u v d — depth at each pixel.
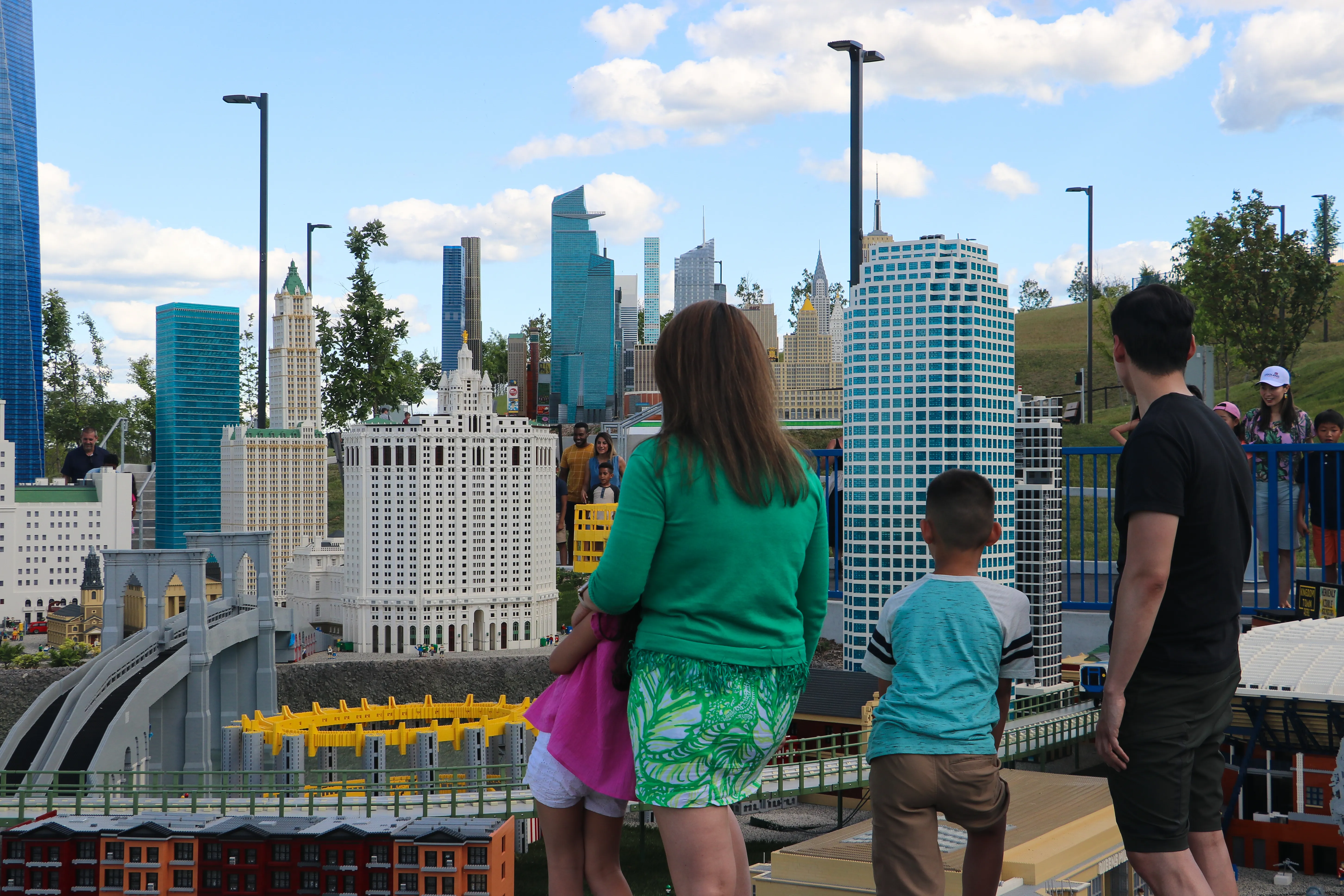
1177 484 8.30
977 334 70.75
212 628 114.88
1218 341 87.75
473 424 162.00
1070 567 64.38
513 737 97.12
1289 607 37.31
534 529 166.50
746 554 7.06
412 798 59.41
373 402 169.38
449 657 151.25
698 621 7.09
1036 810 33.09
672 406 7.27
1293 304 84.50
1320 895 34.06
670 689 7.03
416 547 159.50
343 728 100.94
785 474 7.18
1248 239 85.44
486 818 56.56
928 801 8.84
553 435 172.38
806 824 63.44
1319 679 32.72
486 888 46.03
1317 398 112.12
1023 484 68.06
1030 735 52.50
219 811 57.25
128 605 162.88
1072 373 163.12
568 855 7.75
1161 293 8.90
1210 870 8.95
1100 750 8.76
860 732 56.78
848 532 72.88
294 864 46.94
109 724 92.56
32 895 46.66
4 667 139.38
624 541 7.00
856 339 74.00
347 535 163.00
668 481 7.02
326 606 174.62
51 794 56.41
